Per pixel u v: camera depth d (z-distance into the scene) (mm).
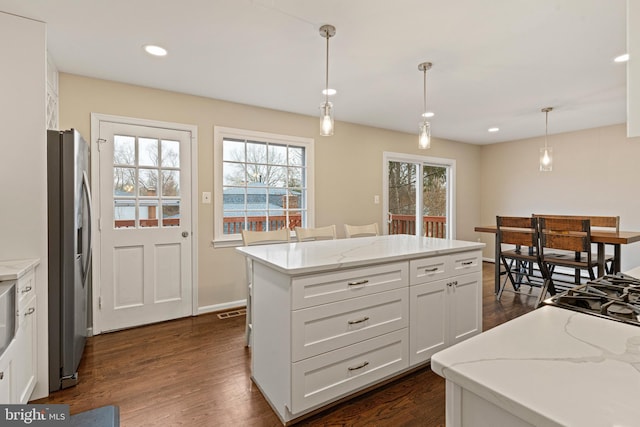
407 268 2020
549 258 3436
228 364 2305
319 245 2416
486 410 622
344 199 4352
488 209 6062
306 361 1646
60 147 1996
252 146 3664
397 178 5051
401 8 1842
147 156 3059
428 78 2861
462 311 2334
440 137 5398
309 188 4031
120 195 2934
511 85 3023
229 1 1785
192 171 3264
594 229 3930
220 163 3428
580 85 3031
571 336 799
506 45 2262
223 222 3475
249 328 2588
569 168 4992
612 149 4559
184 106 3229
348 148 4391
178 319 3197
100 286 2834
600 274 3160
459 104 3607
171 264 3172
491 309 3393
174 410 1792
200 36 2160
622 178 4473
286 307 1634
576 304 1050
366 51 2363
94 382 2068
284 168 3885
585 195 4820
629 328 847
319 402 1694
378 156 4688
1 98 1865
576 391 566
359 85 3021
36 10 1857
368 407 1815
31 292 1806
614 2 1771
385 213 4762
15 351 1546
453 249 2240
